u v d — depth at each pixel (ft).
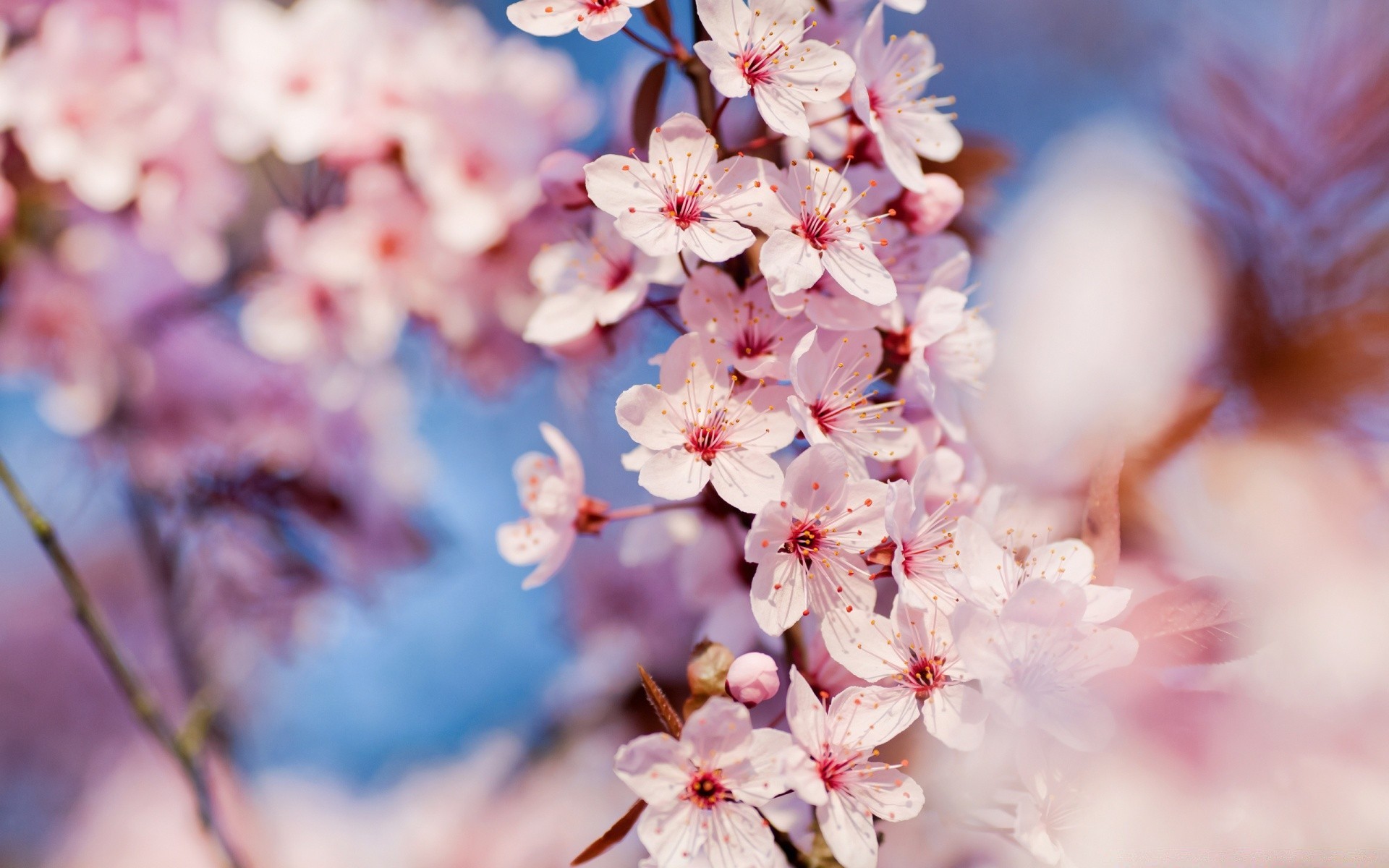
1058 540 1.44
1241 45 1.42
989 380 1.45
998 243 1.51
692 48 1.46
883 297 1.39
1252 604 1.36
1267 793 1.36
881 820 1.42
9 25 1.80
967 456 1.45
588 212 1.54
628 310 1.46
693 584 1.56
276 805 2.40
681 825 1.36
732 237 1.39
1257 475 1.37
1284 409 1.37
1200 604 1.37
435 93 1.77
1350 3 1.39
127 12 1.78
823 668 1.41
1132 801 1.35
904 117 1.47
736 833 1.37
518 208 1.76
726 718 1.36
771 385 1.40
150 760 2.60
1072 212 1.43
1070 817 1.36
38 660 2.84
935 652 1.38
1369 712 1.35
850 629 1.38
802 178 1.40
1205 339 1.39
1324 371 1.36
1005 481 1.45
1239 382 1.38
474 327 1.82
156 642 2.82
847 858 1.36
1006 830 1.39
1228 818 1.35
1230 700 1.37
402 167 1.78
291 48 1.79
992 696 1.35
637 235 1.39
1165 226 1.40
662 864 1.36
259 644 2.26
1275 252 1.38
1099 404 1.41
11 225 1.76
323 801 2.48
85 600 1.68
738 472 1.39
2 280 1.78
